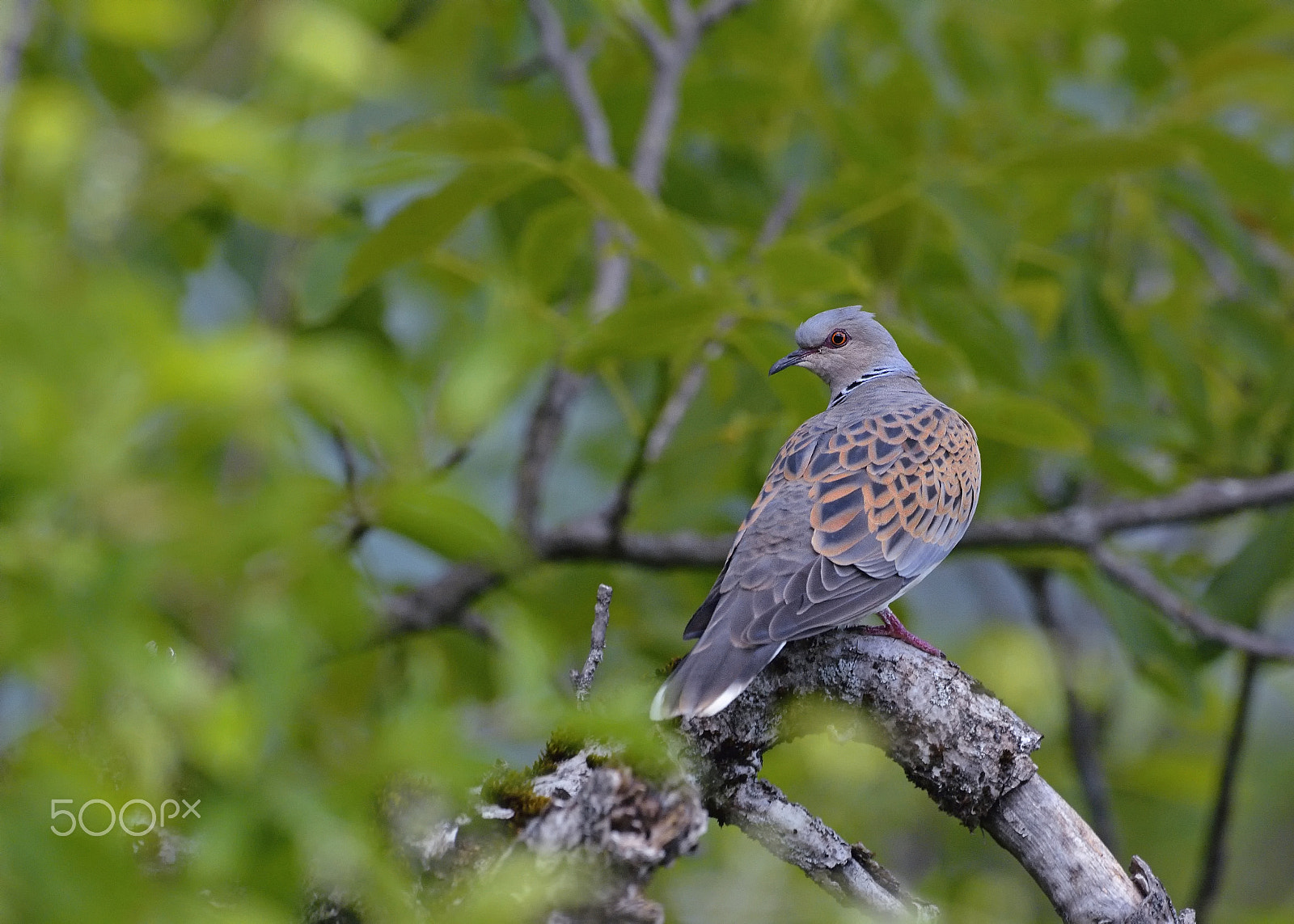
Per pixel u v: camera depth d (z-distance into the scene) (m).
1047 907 13.08
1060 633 13.89
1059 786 13.85
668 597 13.52
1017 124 12.93
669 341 8.99
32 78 9.23
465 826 5.27
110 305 5.07
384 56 6.12
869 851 6.26
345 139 8.78
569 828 5.04
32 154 5.75
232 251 11.06
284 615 5.14
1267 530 11.44
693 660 6.60
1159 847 14.36
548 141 12.45
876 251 11.02
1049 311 12.36
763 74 11.73
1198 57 11.67
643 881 5.02
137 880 4.74
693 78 11.70
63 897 4.56
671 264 9.04
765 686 6.59
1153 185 12.08
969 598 17.12
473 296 9.41
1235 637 11.03
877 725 6.50
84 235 5.84
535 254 9.64
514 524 10.95
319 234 9.47
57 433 4.96
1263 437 12.65
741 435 11.09
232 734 4.75
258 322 9.94
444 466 8.18
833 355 10.46
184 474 6.09
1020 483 12.95
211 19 7.57
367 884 5.01
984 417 9.71
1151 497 11.61
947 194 10.34
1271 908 13.77
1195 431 12.31
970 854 13.31
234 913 4.80
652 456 10.84
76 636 4.84
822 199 11.24
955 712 6.36
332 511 7.52
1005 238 10.33
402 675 11.13
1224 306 12.52
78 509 5.20
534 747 7.18
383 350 11.02
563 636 11.74
